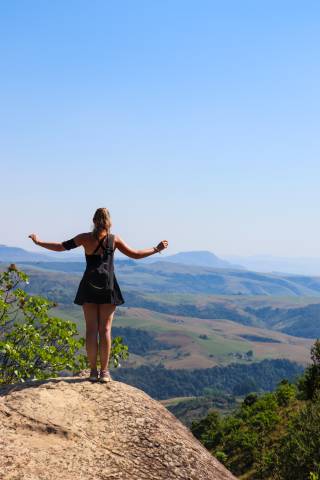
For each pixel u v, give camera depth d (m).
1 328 12.05
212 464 5.74
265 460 20.53
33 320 12.59
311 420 17.19
